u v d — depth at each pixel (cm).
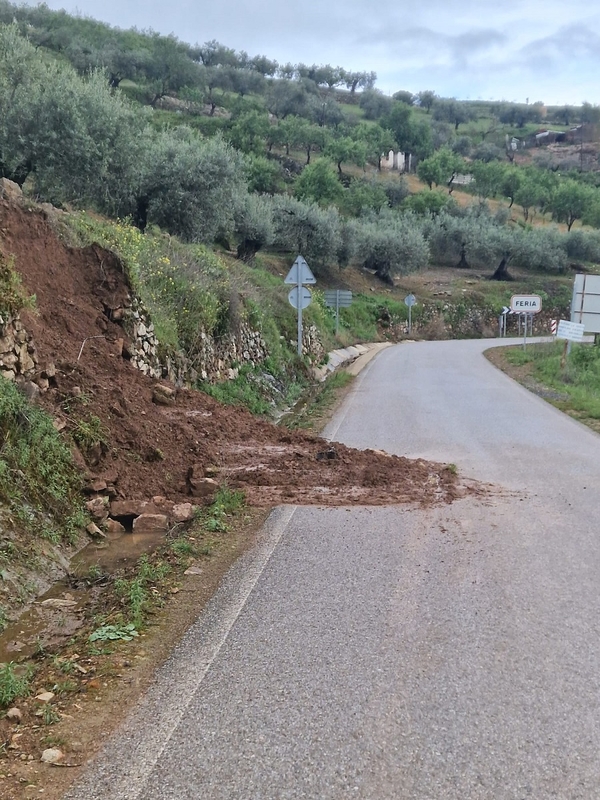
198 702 299
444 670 327
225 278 1559
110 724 285
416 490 668
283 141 7231
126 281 923
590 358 1953
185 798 237
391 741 269
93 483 575
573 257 6072
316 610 396
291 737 272
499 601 410
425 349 3006
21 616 403
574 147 12569
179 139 2497
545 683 315
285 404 1446
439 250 5803
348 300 2914
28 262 796
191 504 608
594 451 864
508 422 1083
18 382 587
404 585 434
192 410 859
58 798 238
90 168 1562
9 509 469
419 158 9412
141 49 7881
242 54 11100
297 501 626
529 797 237
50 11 7800
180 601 414
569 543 516
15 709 296
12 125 1490
